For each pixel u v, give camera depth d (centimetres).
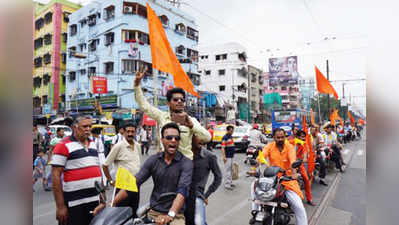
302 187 682
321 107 4928
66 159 279
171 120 301
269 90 5200
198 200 297
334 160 995
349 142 2325
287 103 5372
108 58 2584
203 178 313
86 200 286
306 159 595
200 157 316
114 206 255
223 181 848
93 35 2745
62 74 3114
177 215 260
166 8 2880
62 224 273
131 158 429
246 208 564
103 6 2650
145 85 2544
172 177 261
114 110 2403
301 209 380
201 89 4200
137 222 221
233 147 755
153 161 270
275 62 3048
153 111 328
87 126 293
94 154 303
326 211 545
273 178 377
